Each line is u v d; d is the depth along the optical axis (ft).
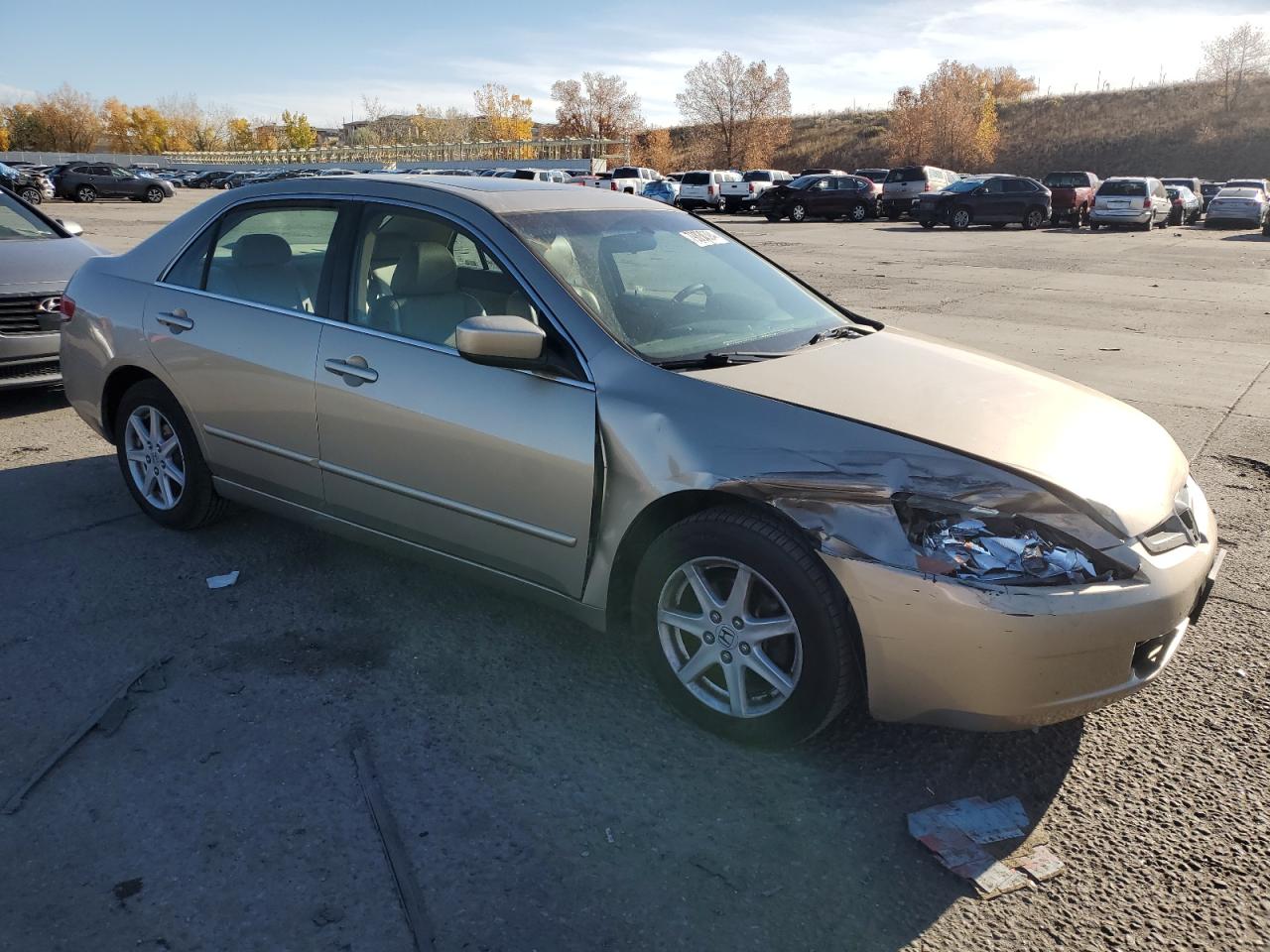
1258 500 16.90
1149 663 8.74
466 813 8.48
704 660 9.48
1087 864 7.98
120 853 7.89
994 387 10.22
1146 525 8.58
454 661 11.00
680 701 9.74
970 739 9.70
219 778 8.86
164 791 8.66
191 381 13.09
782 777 9.07
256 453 12.61
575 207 12.21
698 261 12.51
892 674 8.39
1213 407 23.62
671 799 8.74
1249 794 8.89
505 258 10.69
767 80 274.77
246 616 11.96
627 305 10.85
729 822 8.46
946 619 8.03
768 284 12.89
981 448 8.63
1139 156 240.12
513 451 9.97
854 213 118.21
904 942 7.18
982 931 7.28
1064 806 8.72
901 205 119.34
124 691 10.22
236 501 13.48
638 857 8.02
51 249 22.26
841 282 50.83
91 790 8.64
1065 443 9.07
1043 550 8.12
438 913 7.36
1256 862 8.02
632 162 294.46
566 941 7.13
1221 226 109.29
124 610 12.05
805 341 11.30
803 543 8.63
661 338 10.52
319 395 11.56
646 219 12.86
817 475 8.51
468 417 10.25
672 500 9.27
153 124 383.04
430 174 13.43
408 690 10.38
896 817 8.58
